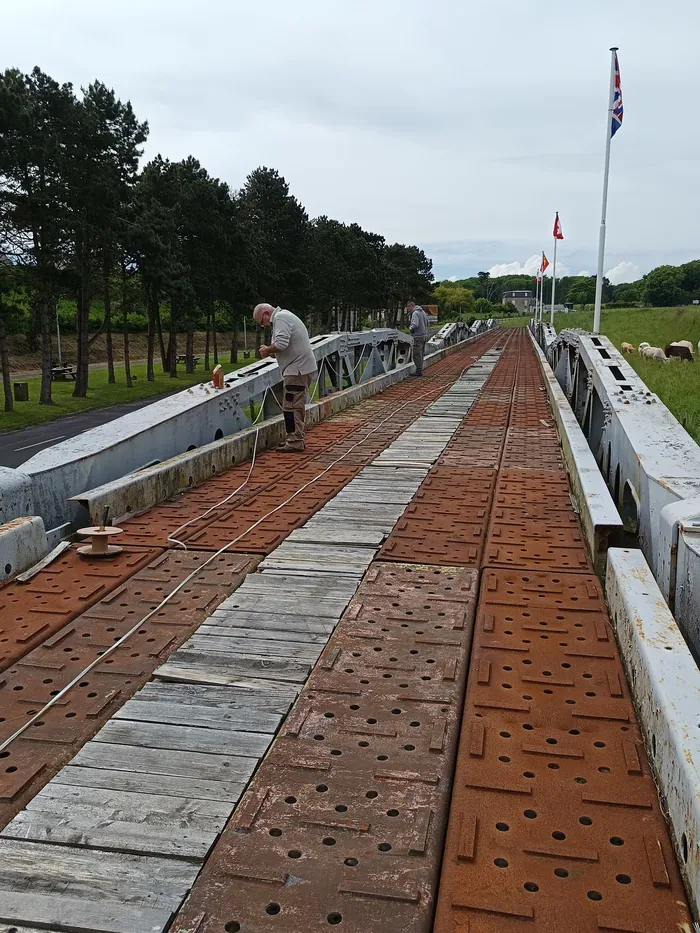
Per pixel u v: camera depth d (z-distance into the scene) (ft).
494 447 29.09
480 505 19.94
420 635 11.65
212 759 8.42
